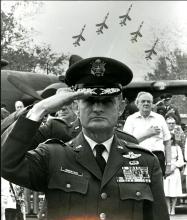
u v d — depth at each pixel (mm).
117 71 3283
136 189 3182
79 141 3238
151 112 7676
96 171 3166
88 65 3275
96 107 3146
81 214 3107
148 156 3285
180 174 8781
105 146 3223
